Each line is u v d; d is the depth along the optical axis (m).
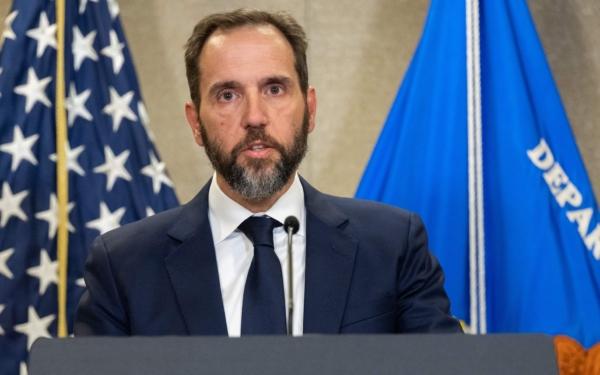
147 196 8.91
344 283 5.17
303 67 5.27
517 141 8.64
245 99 5.03
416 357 3.14
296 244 5.30
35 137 8.75
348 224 5.44
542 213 8.55
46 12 8.97
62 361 3.14
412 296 5.33
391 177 8.86
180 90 10.23
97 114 8.94
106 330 5.23
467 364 3.13
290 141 5.08
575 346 8.38
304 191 5.57
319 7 10.41
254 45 5.08
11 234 8.61
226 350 3.16
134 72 9.12
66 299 8.72
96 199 8.80
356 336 3.18
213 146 5.11
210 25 5.23
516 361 3.13
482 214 8.66
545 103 8.74
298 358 3.14
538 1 10.36
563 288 8.50
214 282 5.16
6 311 8.54
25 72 8.84
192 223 5.41
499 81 8.78
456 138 8.75
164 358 3.14
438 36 8.93
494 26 8.88
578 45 10.34
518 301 8.52
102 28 9.03
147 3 10.31
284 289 5.10
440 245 8.72
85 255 8.76
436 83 8.85
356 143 10.27
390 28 10.42
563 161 8.68
